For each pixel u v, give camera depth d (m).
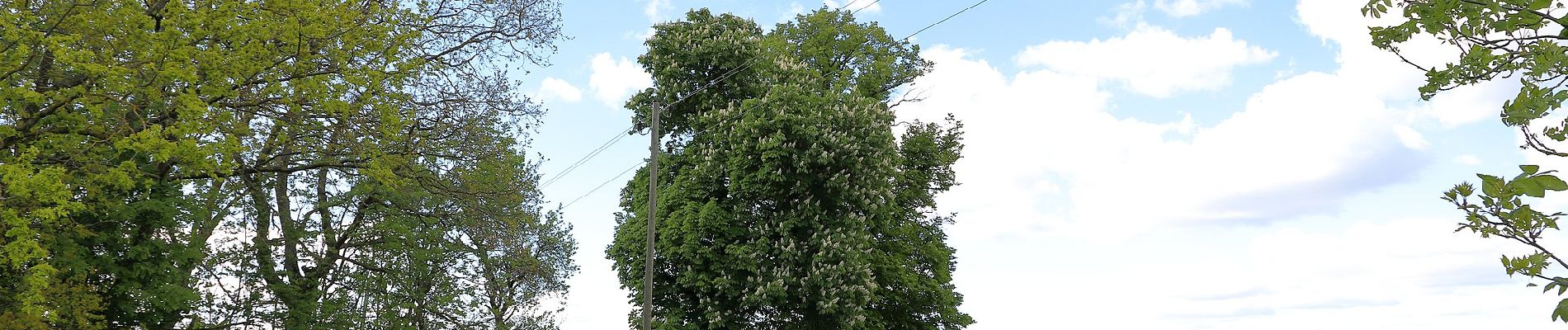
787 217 27.45
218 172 20.42
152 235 24.33
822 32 34.94
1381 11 6.09
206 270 28.16
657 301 28.22
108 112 17.91
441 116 23.14
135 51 16.03
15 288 18.81
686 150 29.42
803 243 27.45
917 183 33.62
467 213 29.89
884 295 31.41
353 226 31.58
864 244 27.86
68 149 17.17
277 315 29.14
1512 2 5.32
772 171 26.91
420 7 21.36
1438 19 5.84
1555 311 4.48
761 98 28.59
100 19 15.53
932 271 34.03
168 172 22.53
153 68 15.20
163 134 16.05
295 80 18.03
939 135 35.28
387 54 18.91
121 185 17.11
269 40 17.97
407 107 22.34
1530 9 5.00
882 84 34.94
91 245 22.27
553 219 39.34
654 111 23.59
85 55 14.50
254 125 20.67
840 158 27.38
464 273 34.19
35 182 14.07
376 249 31.98
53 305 19.17
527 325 36.56
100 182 19.83
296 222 31.31
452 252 33.22
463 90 23.62
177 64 15.48
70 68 17.00
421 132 22.81
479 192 25.91
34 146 15.20
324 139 21.67
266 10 17.45
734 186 27.77
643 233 28.25
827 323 27.83
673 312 27.66
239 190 26.33
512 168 26.64
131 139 15.48
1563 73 5.02
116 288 22.66
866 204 27.52
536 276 36.62
